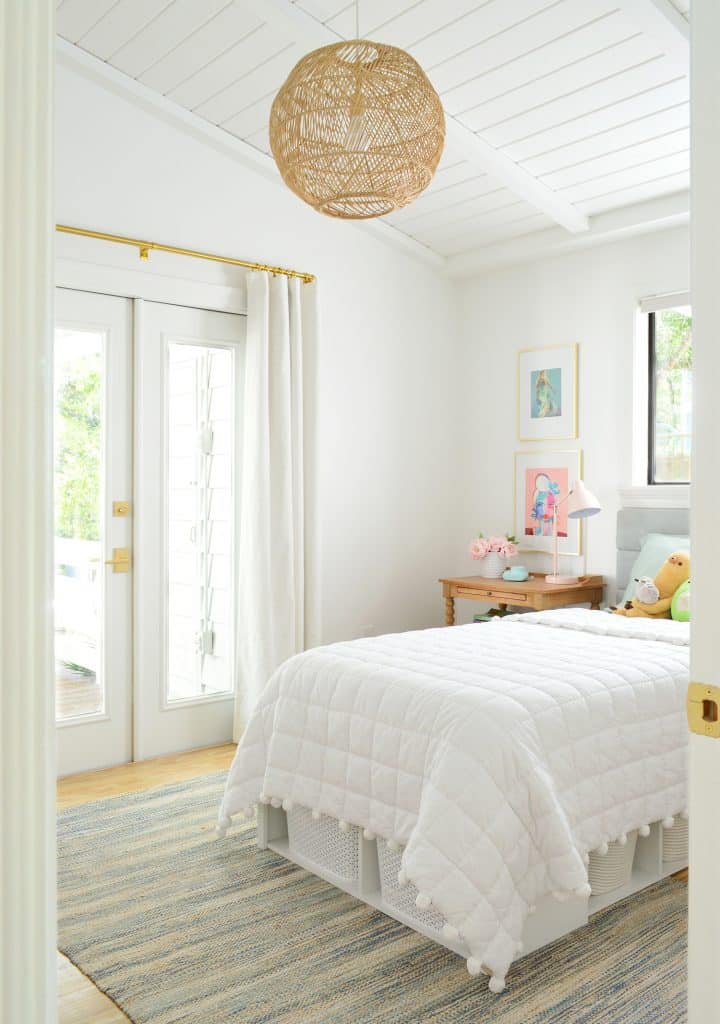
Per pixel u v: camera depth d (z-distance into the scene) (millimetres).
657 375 4414
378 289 4840
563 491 4738
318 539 4328
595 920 2359
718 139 1025
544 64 3303
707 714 1055
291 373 4258
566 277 4723
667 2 2895
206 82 3693
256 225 4266
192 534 4098
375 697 2459
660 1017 1904
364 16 3195
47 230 760
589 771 2273
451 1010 1938
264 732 2826
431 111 2553
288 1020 1907
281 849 2834
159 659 3980
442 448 5238
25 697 742
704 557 1053
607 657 2732
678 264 4238
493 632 3266
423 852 2031
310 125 2535
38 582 751
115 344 3838
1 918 729
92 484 3797
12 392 736
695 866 1068
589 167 3957
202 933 2301
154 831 3031
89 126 3688
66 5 3305
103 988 2041
